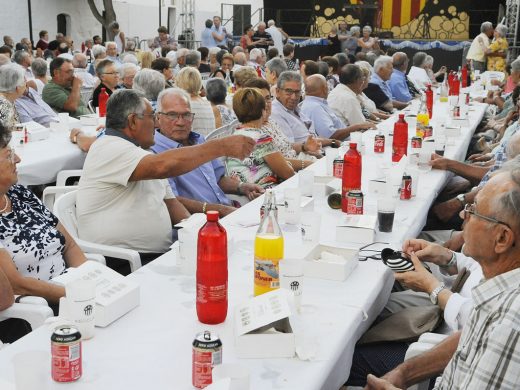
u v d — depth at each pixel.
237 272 2.46
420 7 21.55
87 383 1.67
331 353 1.86
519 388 1.54
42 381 1.53
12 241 2.77
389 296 2.79
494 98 8.95
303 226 2.68
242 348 1.80
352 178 3.21
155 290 2.26
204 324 2.00
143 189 3.38
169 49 15.87
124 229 3.34
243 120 4.46
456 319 2.29
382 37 21.22
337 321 2.05
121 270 3.33
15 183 2.66
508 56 15.23
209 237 1.94
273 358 1.81
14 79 5.65
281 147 5.02
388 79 9.84
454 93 9.40
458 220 4.33
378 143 4.99
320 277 2.40
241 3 23.48
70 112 7.30
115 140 3.27
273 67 7.95
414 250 2.66
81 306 1.88
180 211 3.71
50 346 1.83
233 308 2.11
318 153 5.32
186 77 5.62
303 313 2.11
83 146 5.16
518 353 1.53
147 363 1.77
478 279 2.52
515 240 1.78
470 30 21.41
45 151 5.04
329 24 22.11
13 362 1.56
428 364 2.07
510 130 5.23
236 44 20.94
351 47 17.97
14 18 19.69
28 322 2.49
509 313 1.57
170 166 3.17
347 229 2.81
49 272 2.87
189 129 4.06
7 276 2.57
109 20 20.75
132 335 1.93
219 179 4.41
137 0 23.00
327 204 3.45
